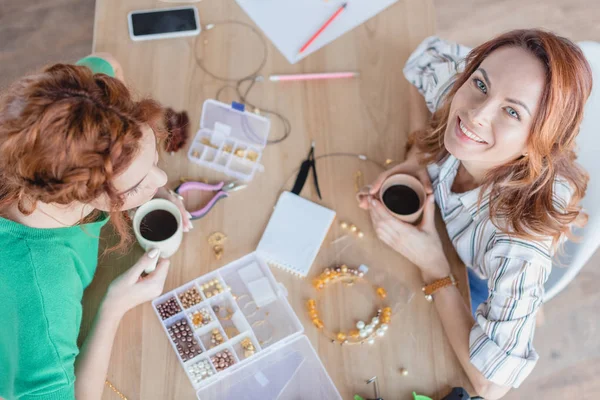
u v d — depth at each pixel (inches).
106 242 42.7
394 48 52.7
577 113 34.7
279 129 48.8
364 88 50.9
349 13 53.7
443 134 44.4
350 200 46.4
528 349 39.8
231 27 52.4
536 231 39.0
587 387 71.5
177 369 39.0
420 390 39.6
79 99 26.7
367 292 42.6
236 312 40.8
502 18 94.0
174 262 42.8
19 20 86.0
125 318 40.3
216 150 47.1
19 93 27.0
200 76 50.0
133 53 50.3
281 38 52.4
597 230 43.5
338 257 44.0
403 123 49.8
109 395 38.0
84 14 87.3
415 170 47.6
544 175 37.7
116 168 28.4
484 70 36.1
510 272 39.6
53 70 28.2
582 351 73.3
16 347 33.1
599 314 75.4
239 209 45.3
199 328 40.0
